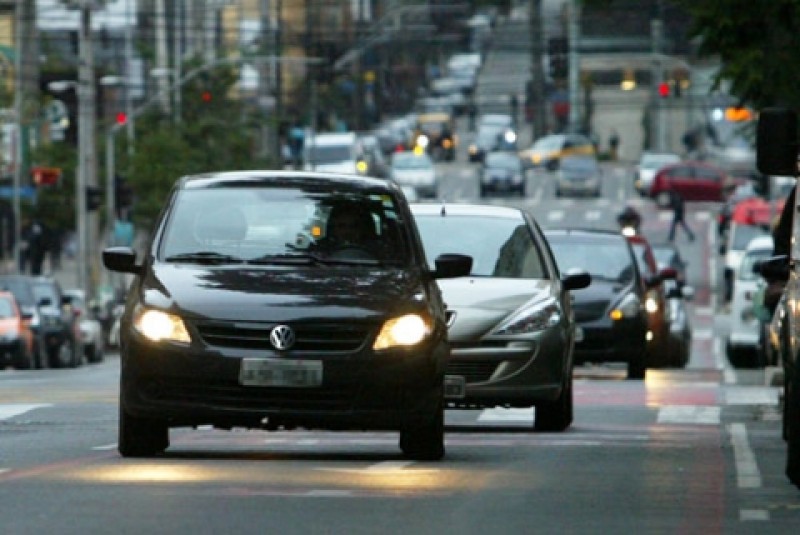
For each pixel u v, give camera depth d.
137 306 42.66
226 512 33.59
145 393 42.19
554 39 169.12
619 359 80.94
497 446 48.31
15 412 59.66
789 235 55.62
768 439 51.12
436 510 34.31
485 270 56.00
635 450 47.34
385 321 42.22
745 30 75.00
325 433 51.81
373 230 45.06
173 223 45.06
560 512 34.47
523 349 53.09
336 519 32.91
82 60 165.62
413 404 42.25
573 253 83.06
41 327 121.88
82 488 36.97
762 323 87.81
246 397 41.72
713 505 35.75
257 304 42.09
